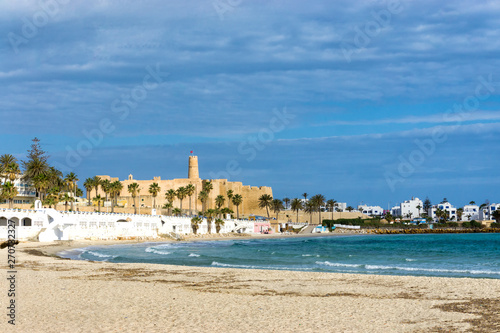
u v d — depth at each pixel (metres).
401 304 23.11
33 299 24.03
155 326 18.27
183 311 21.25
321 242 125.00
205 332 17.36
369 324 18.77
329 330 17.83
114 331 17.41
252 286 30.08
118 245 89.50
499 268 48.25
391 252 79.56
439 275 41.09
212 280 33.06
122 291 26.97
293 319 19.67
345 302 23.77
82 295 25.41
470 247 97.56
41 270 38.81
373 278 33.72
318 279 33.50
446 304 23.03
